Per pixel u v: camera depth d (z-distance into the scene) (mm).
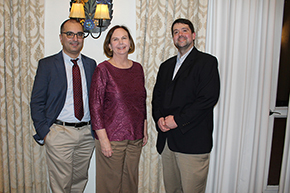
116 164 1560
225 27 1894
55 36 1979
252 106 2043
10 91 1913
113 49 1570
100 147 1549
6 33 1853
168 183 1746
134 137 1571
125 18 2012
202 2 1903
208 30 1977
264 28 1928
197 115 1446
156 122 1661
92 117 1505
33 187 2064
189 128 1468
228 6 1879
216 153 2047
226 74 1954
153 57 1959
